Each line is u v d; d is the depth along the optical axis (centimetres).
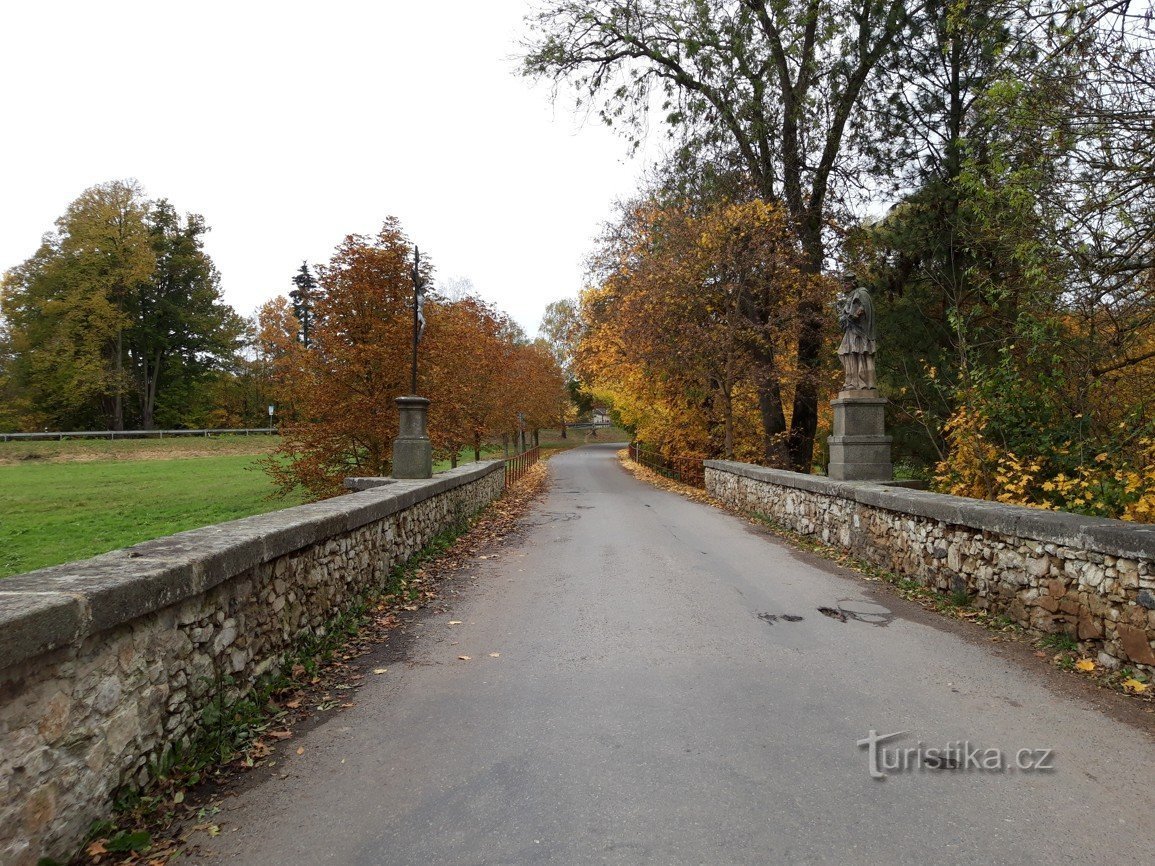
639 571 727
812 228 1777
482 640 488
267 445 4166
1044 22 632
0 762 202
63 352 3991
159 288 4691
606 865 222
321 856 231
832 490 851
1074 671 409
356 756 307
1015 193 638
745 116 1627
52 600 220
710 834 239
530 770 289
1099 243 641
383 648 473
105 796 246
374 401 1324
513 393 2477
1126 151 587
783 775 282
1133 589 387
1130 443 707
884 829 242
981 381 853
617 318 1900
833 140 1656
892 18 1403
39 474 2702
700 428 2166
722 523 1147
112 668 253
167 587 278
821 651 451
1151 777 281
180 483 2355
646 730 328
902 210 1469
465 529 1064
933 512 598
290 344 1400
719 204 1700
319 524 454
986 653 446
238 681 348
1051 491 771
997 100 638
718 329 1683
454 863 225
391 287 1350
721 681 395
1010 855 226
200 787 281
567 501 1585
